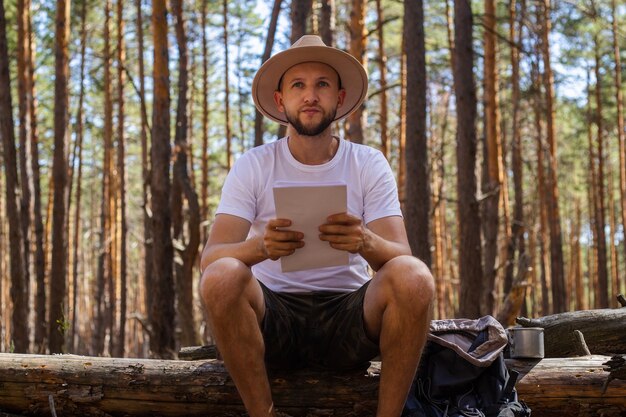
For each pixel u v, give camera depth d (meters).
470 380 3.49
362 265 3.54
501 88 21.14
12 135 11.62
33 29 19.36
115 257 23.02
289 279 3.47
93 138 31.17
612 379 3.67
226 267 3.04
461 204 12.17
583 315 4.82
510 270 16.73
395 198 3.43
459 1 12.30
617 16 23.44
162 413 3.72
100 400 3.71
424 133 10.91
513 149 21.33
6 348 10.88
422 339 3.12
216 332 3.10
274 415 3.22
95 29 22.77
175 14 15.66
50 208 22.89
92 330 30.72
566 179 32.56
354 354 3.47
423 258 10.68
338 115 3.79
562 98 25.75
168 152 11.46
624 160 27.72
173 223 13.75
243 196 3.39
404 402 3.21
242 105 29.86
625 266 42.56
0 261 29.25
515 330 3.87
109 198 22.55
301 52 3.39
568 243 42.75
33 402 3.73
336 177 3.43
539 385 3.76
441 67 21.88
